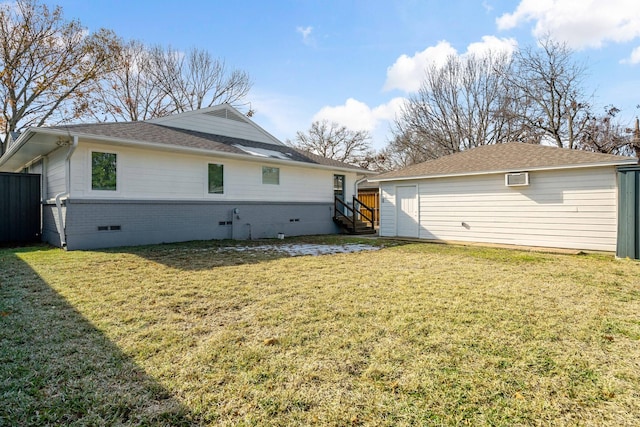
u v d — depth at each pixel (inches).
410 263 263.3
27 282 193.0
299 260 275.1
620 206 286.4
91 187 335.9
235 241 414.0
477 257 295.1
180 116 480.4
